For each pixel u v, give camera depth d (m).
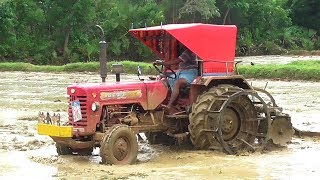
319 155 10.03
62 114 16.08
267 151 10.45
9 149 10.83
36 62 49.44
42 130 9.57
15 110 17.41
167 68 10.45
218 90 10.05
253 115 10.45
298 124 13.73
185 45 10.05
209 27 10.27
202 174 8.55
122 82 10.00
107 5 55.47
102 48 9.81
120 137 9.32
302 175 8.38
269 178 8.22
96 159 9.80
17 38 49.81
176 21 60.62
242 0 65.31
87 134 9.36
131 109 9.96
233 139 10.33
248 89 10.59
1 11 47.47
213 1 58.44
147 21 53.72
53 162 9.54
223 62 10.43
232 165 9.17
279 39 70.12
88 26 53.31
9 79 32.22
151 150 10.70
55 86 27.09
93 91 9.39
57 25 50.50
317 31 75.06
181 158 9.78
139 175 8.48
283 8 76.12
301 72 30.08
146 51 52.97
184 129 10.56
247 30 67.88
